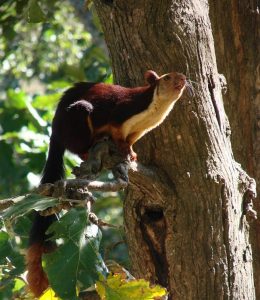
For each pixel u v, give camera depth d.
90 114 10.99
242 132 11.98
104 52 20.33
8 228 8.98
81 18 24.39
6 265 10.46
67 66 19.81
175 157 9.88
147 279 9.98
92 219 8.52
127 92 10.71
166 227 9.88
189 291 9.77
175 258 9.82
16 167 18.61
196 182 9.81
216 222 9.83
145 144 10.19
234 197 10.01
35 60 24.84
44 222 10.11
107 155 9.78
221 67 12.01
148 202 9.94
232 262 9.84
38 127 18.00
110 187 8.63
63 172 11.98
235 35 11.95
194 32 9.91
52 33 24.31
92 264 8.16
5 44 20.88
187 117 9.84
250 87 11.94
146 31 9.93
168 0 9.84
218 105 10.10
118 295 8.34
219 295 9.69
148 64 10.07
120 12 9.99
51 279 8.02
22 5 16.20
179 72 9.88
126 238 10.41
